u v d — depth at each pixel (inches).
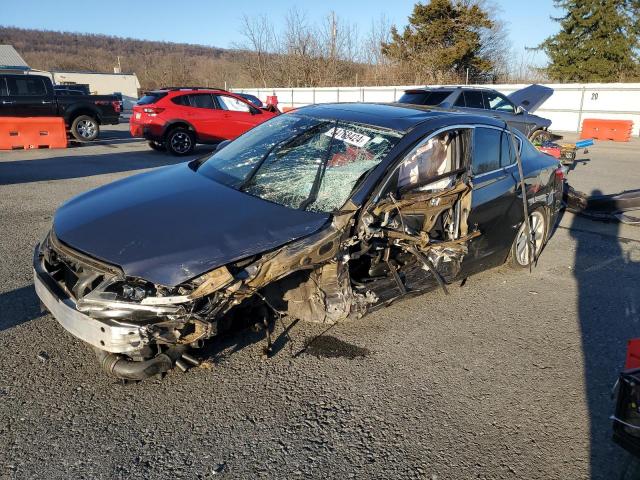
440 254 157.9
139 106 496.7
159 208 128.8
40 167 406.3
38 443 101.0
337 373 130.4
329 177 142.6
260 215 126.8
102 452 99.7
